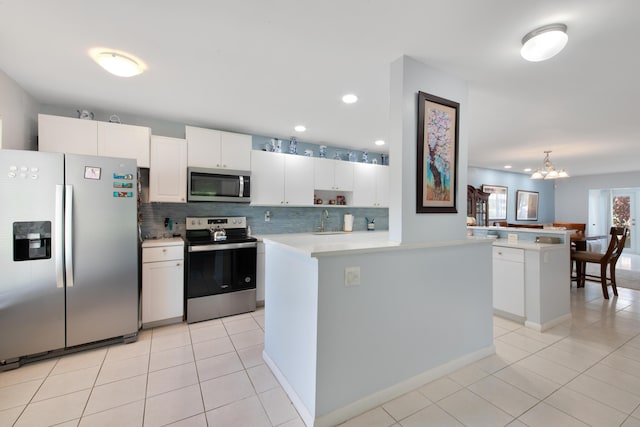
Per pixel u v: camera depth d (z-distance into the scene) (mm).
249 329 2938
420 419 1675
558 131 3824
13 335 2166
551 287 3012
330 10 1565
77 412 1713
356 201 4652
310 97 2744
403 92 2010
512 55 1990
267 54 2014
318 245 1870
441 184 2195
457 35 1775
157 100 2832
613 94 2617
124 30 1751
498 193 7520
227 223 3820
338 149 4867
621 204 8320
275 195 3885
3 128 2266
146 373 2127
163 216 3482
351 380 1717
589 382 2014
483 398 1854
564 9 1516
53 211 2277
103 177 2461
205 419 1669
